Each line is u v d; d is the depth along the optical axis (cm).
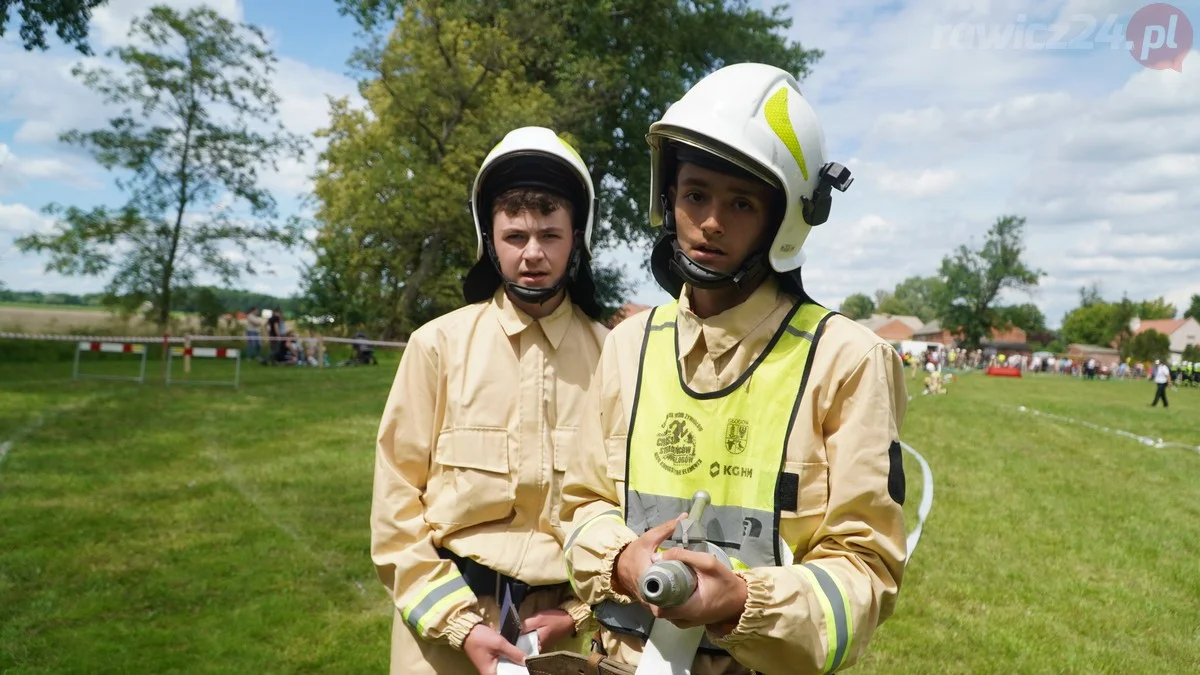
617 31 2867
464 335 198
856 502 125
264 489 649
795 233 136
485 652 168
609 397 154
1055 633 446
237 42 2366
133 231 2423
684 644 129
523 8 2545
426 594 176
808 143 133
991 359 7319
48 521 535
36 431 871
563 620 181
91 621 388
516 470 187
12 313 2498
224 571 460
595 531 140
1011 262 8131
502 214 190
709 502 130
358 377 1797
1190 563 598
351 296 2722
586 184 197
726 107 130
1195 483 970
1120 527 700
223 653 361
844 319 137
